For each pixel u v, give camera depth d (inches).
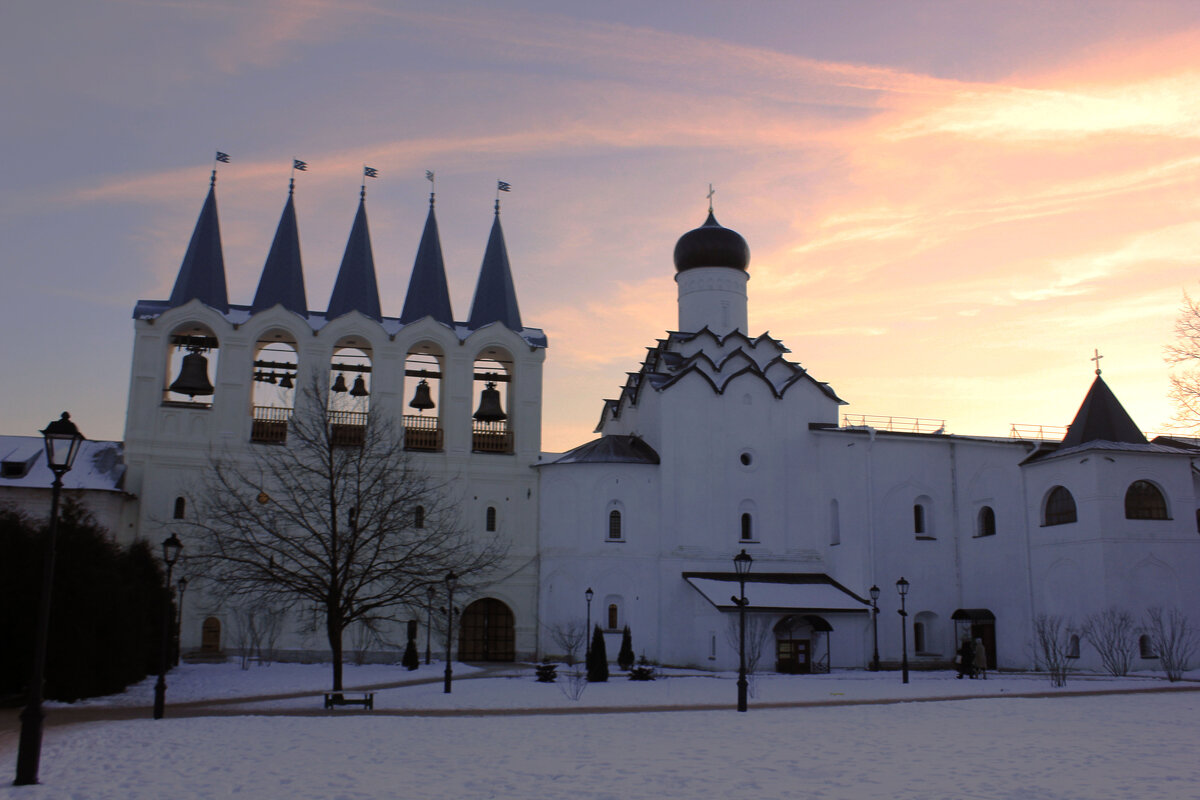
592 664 1476.4
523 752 683.4
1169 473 1738.4
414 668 1678.2
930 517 2023.9
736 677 1561.3
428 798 512.7
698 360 2060.8
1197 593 1708.9
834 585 1927.9
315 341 1910.7
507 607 1955.0
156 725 868.0
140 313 1872.5
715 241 2223.2
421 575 1310.3
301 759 649.6
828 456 2023.9
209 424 1846.7
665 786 548.4
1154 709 989.2
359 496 1320.1
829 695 1200.2
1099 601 1674.5
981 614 1934.1
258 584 1446.9
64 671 1114.7
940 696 1173.7
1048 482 1825.8
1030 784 554.6
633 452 1995.6
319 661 1823.3
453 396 1979.6
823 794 525.0
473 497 1961.1
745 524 1972.2
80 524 1264.8
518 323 2086.6
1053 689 1270.9
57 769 620.7
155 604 1524.4
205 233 1947.6
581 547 1919.3
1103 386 1819.6
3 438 1775.3
